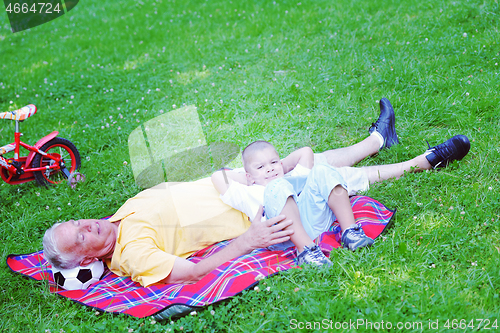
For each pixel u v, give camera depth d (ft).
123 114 17.65
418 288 7.29
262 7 27.43
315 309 7.10
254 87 17.42
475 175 10.25
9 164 12.94
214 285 7.88
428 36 18.74
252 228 8.27
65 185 13.25
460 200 9.40
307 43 20.92
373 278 7.64
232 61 20.85
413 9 21.76
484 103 12.97
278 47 21.16
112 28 30.37
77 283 8.89
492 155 10.75
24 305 8.87
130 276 9.03
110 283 8.99
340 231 9.00
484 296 7.00
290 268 8.09
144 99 18.49
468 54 16.29
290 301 7.47
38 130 17.60
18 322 8.30
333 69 17.67
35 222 11.68
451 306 6.82
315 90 16.14
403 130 13.04
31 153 13.33
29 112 13.20
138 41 26.99
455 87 14.47
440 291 7.07
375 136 11.99
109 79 21.72
